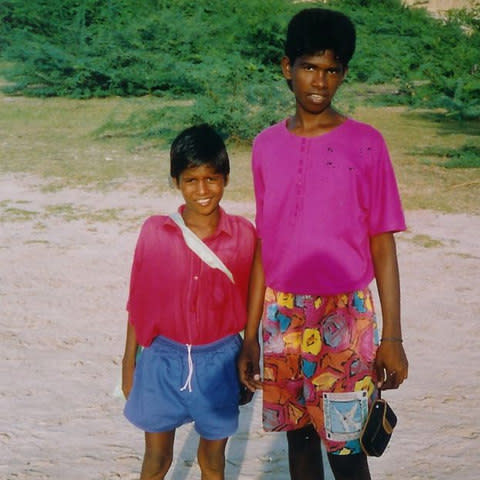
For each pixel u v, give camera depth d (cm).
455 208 893
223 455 326
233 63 1438
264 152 313
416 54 1952
